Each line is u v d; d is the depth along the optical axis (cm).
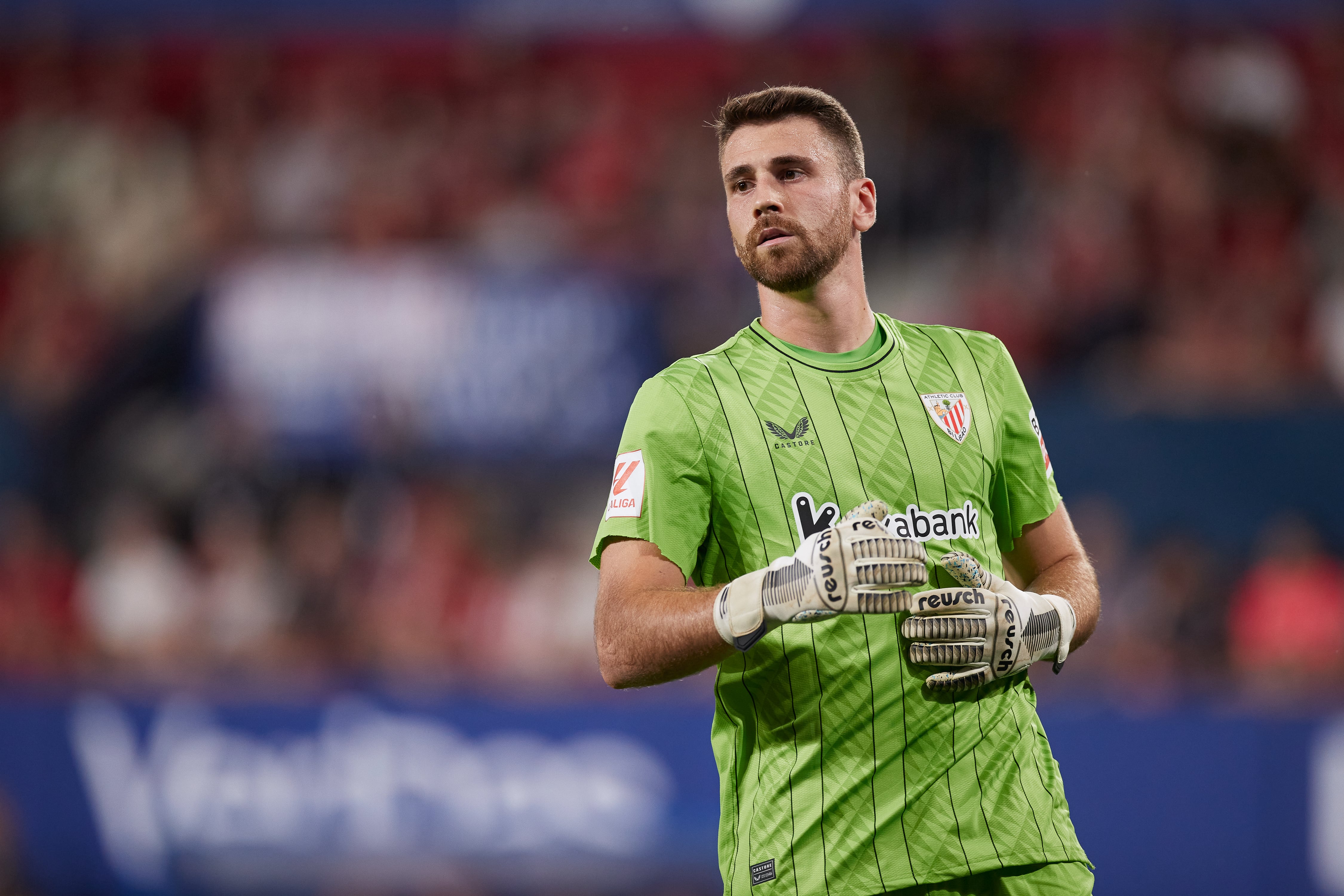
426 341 3691
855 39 4278
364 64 4569
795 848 949
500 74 4478
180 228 4238
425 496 3662
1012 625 923
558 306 3650
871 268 3866
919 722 945
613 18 4184
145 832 2833
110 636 3488
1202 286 3697
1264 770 2489
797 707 956
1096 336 3600
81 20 4550
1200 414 3158
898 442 986
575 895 2714
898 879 934
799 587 877
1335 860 2444
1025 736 994
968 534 986
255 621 3494
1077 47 4175
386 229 4184
